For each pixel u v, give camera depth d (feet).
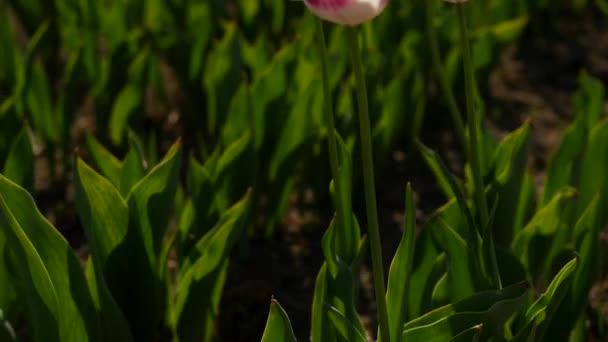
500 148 12.45
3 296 12.53
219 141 15.84
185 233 13.48
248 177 14.65
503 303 9.71
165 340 13.74
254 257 16.57
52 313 10.32
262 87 15.64
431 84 21.13
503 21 22.91
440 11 21.76
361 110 8.56
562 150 14.08
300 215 17.74
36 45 17.76
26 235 10.10
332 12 7.99
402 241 9.96
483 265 10.85
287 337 9.50
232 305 15.02
